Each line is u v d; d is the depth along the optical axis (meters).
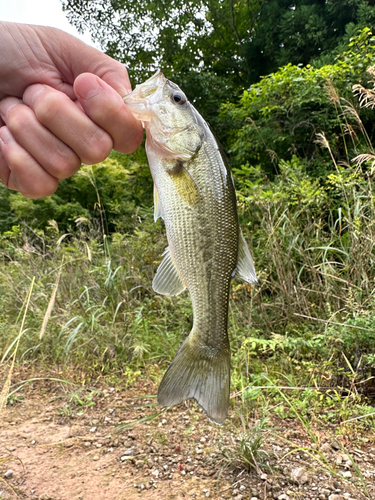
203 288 0.23
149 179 1.65
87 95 0.18
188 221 0.22
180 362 0.23
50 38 0.21
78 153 0.18
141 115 0.21
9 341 0.56
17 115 0.18
